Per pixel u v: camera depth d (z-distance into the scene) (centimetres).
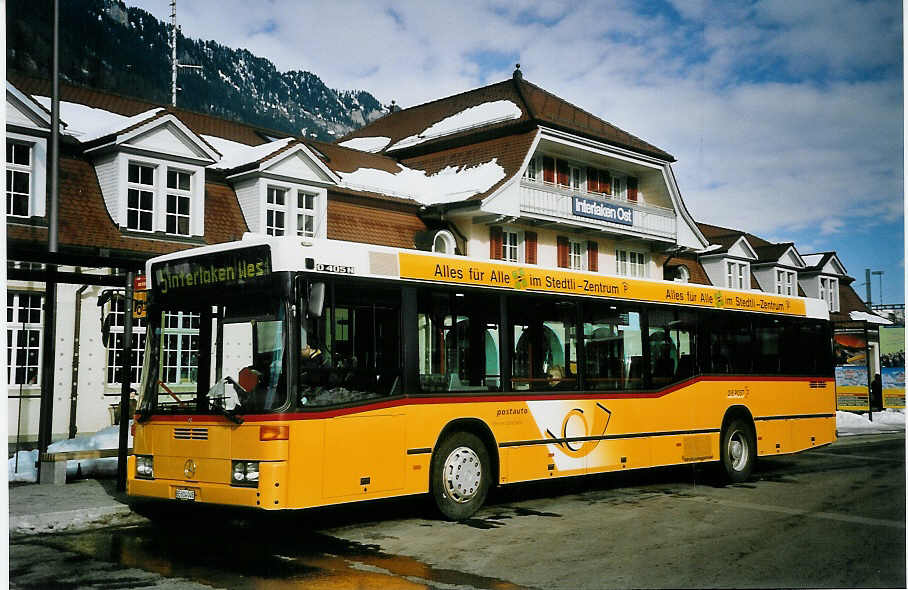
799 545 898
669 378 1363
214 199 2136
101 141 1872
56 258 1098
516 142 2936
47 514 942
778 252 4584
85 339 1784
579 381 1213
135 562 785
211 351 912
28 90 2061
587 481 1463
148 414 930
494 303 1109
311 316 883
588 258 3189
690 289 1431
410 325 997
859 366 3534
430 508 1047
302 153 2248
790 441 1595
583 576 746
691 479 1501
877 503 1205
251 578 726
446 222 2750
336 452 892
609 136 3288
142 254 1856
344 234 2381
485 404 1073
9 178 1738
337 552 838
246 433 854
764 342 1573
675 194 3500
